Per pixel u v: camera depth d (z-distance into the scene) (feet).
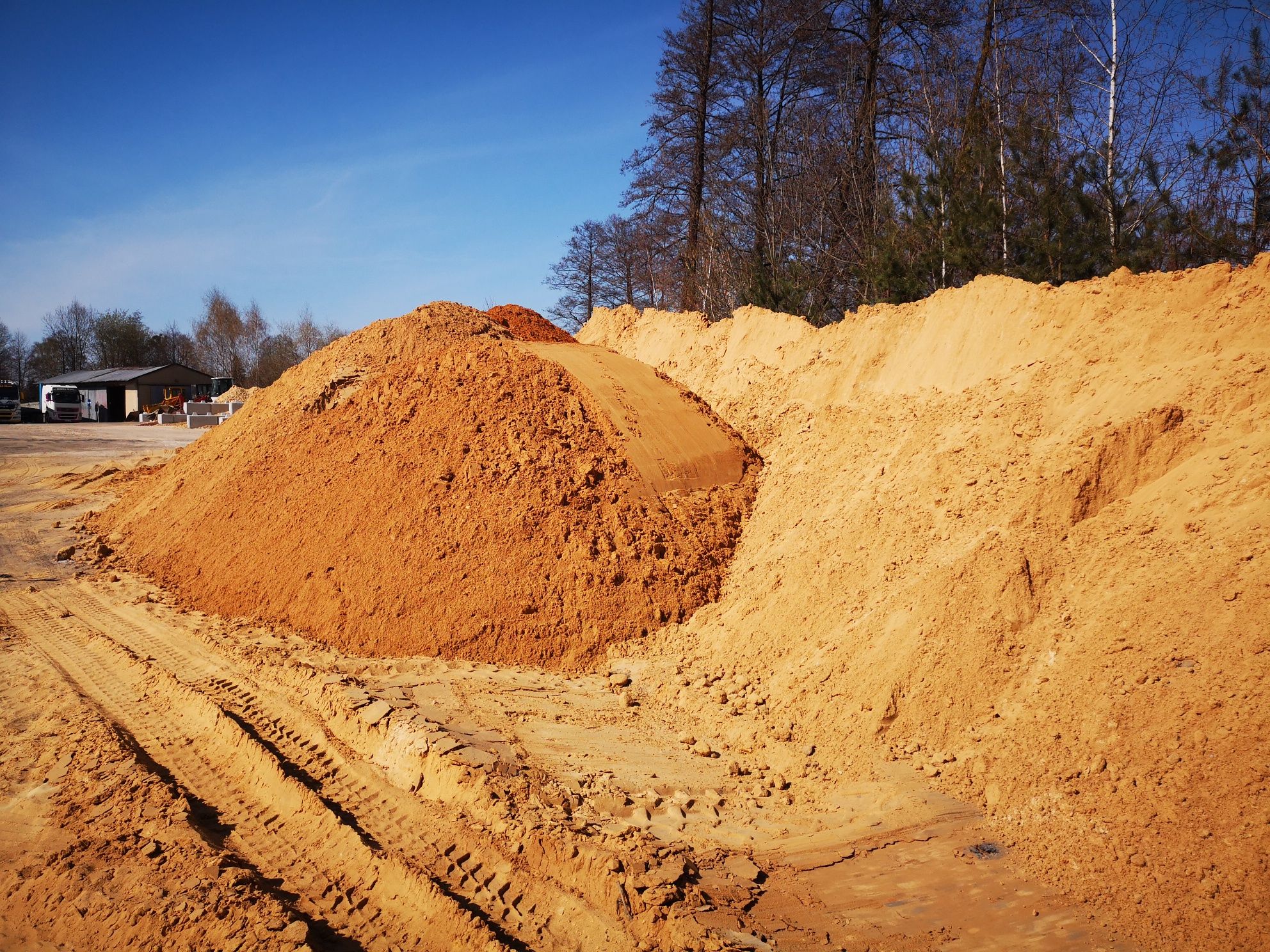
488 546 34.01
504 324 67.00
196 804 22.33
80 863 19.65
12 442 120.78
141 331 288.10
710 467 39.29
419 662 30.66
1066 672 19.40
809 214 71.05
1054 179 44.50
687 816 19.97
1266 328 23.57
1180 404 23.36
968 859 16.87
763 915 15.96
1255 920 13.35
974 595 22.20
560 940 16.01
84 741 26.05
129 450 110.63
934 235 50.31
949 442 29.50
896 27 75.82
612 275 136.56
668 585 32.78
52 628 37.35
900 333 38.01
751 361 47.70
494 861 18.42
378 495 38.58
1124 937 14.17
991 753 19.26
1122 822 16.07
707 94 92.53
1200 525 20.02
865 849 17.75
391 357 53.67
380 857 18.86
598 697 27.50
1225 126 43.47
